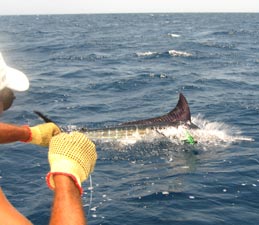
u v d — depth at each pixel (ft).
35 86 64.13
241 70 84.33
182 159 30.99
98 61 100.63
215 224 19.34
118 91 61.57
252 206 21.45
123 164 29.94
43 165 28.55
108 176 26.96
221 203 21.84
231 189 23.89
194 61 100.01
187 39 171.12
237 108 49.32
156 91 61.52
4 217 3.69
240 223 19.47
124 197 22.91
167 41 159.74
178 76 75.56
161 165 29.58
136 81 69.62
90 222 19.70
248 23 352.49
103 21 437.17
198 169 28.17
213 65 92.43
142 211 20.89
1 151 31.63
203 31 229.66
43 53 119.44
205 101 53.93
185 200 22.31
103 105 51.37
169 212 20.71
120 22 397.39
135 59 104.63
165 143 35.14
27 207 21.49
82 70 84.28
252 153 31.81
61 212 4.25
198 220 19.74
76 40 168.96
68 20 500.33
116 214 20.53
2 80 4.47
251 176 26.11
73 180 4.66
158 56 109.91
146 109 49.47
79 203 4.43
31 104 50.80
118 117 45.29
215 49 127.95
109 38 180.14
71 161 4.84
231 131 39.22
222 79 72.33
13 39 176.45
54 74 79.15
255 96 57.06
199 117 45.11
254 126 40.98
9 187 24.49
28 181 25.54
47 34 212.84
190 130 37.76
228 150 33.01
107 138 35.68
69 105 50.88
